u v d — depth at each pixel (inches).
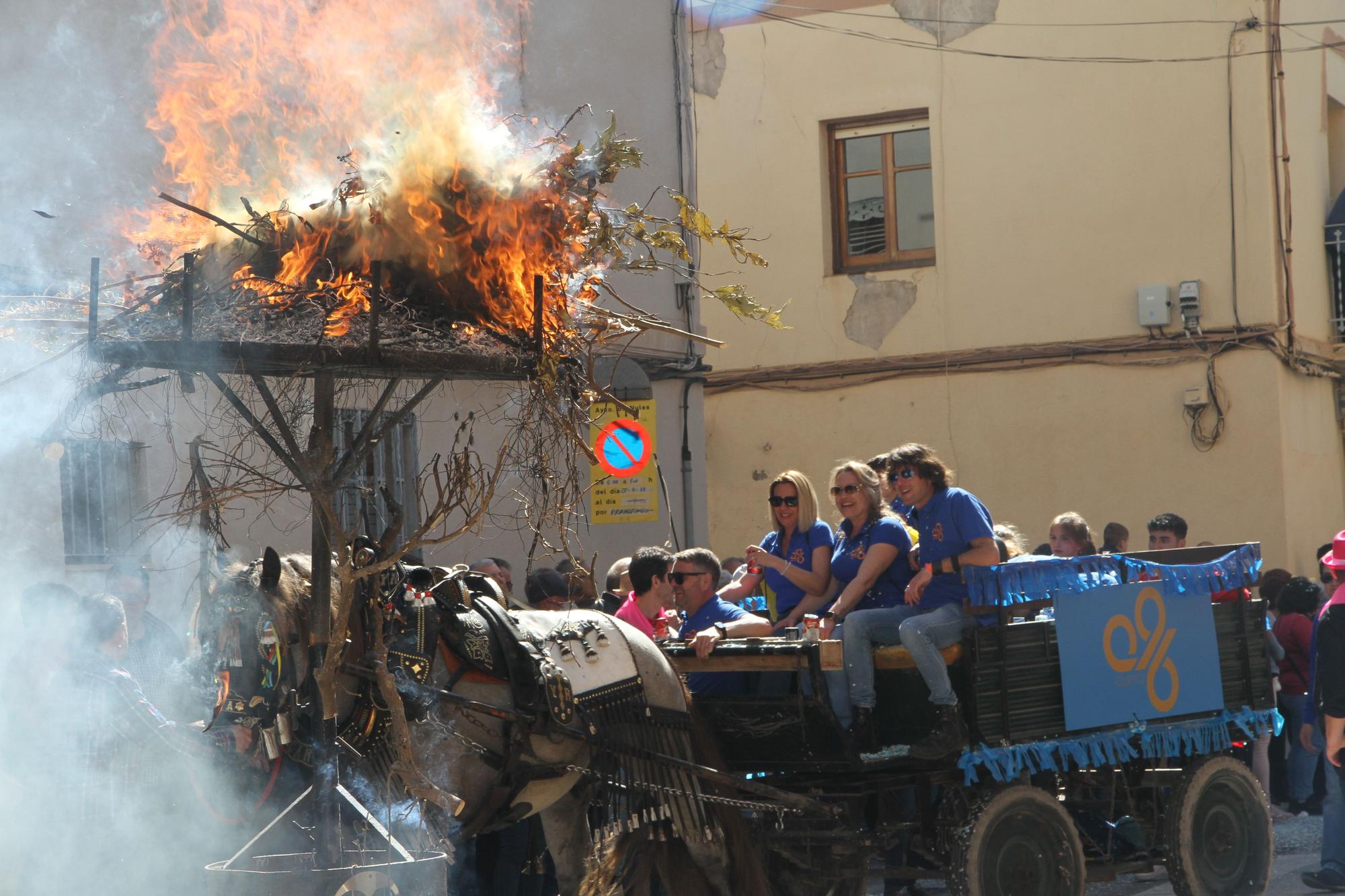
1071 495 670.5
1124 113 665.6
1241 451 640.4
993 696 266.8
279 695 201.6
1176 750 300.2
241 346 180.4
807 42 721.6
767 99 729.6
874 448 706.8
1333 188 748.0
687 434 534.0
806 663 257.9
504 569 347.9
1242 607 325.4
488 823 231.3
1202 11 651.5
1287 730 424.2
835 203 725.9
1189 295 642.8
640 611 290.0
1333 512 705.6
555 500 212.7
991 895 260.7
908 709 267.9
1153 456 655.8
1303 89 698.2
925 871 269.4
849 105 713.0
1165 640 302.7
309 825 201.0
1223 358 644.7
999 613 266.7
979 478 687.1
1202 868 297.3
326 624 203.9
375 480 238.7
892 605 289.4
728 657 263.9
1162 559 319.0
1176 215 655.1
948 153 697.0
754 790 244.5
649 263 223.5
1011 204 685.3
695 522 536.1
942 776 268.7
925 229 710.5
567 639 237.1
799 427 720.3
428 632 216.7
